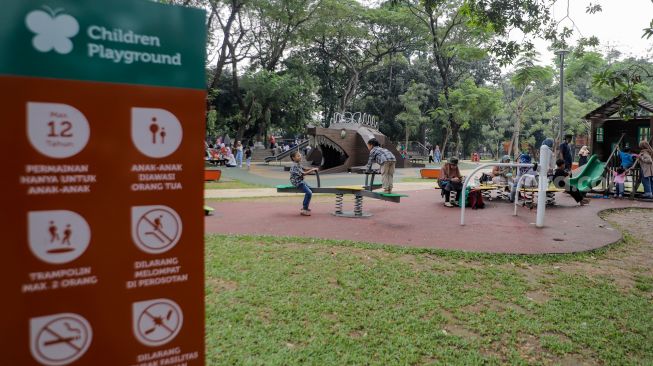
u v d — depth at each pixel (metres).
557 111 43.12
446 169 11.16
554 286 5.13
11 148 1.53
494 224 8.63
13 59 1.52
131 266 1.78
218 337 3.64
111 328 1.75
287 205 11.11
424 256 6.13
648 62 35.00
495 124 52.28
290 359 3.33
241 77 37.59
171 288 1.87
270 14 33.41
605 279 5.45
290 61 39.91
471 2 9.46
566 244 7.01
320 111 49.94
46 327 1.63
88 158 1.67
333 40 44.12
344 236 7.36
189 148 1.88
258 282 4.93
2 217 1.53
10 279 1.56
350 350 3.52
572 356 3.59
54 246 1.62
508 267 5.77
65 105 1.62
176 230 1.87
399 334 3.82
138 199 1.78
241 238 6.97
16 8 1.52
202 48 1.89
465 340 3.76
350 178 20.00
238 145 26.53
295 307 4.29
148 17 1.77
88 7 1.65
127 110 1.74
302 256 5.94
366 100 49.31
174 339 1.89
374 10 39.81
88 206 1.68
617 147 13.88
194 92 1.88
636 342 3.82
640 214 10.52
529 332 3.96
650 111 13.92
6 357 1.56
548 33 9.45
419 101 44.94
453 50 29.66
